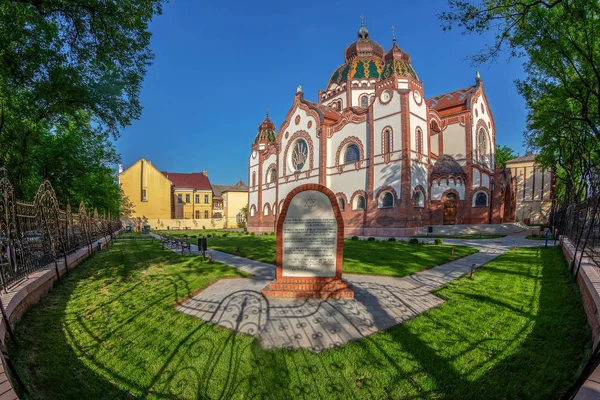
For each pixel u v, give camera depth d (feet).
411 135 93.20
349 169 106.42
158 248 71.15
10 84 35.22
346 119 108.78
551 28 38.68
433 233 96.68
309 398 13.34
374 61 134.92
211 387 14.10
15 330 18.92
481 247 60.95
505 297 24.76
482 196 110.52
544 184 164.55
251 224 158.40
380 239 82.28
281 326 20.34
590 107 53.11
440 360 15.79
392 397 13.25
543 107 57.98
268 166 146.20
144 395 13.69
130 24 33.81
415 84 96.27
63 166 71.15
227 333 19.22
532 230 107.24
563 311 20.84
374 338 18.33
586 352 15.29
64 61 35.19
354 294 27.30
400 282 31.76
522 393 13.07
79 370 15.70
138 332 19.92
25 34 30.76
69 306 25.13
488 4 33.42
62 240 37.22
